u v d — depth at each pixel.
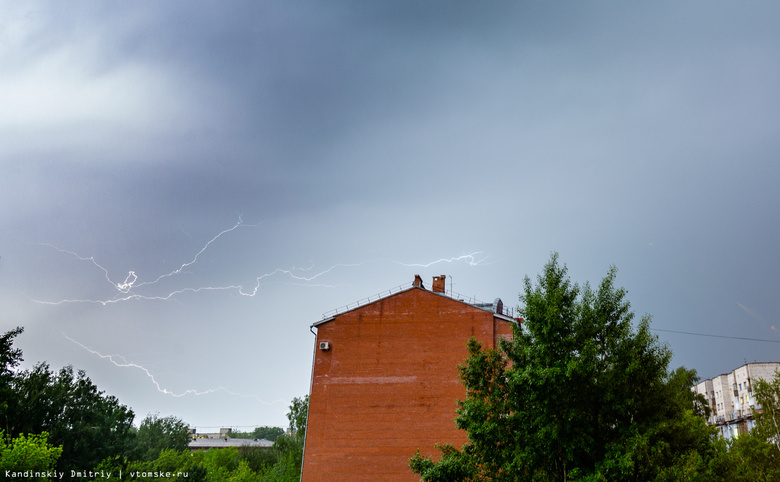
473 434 21.53
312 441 38.44
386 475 36.78
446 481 22.16
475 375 22.95
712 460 21.44
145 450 96.31
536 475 20.41
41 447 40.34
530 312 21.55
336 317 41.56
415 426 37.69
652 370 21.30
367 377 39.47
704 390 81.94
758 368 69.31
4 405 52.41
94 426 63.09
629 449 19.06
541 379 19.58
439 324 40.06
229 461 85.94
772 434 25.34
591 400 20.50
